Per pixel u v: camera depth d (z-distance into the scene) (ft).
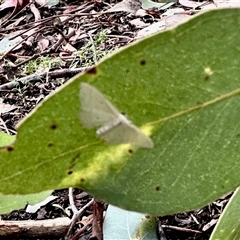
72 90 0.31
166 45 0.32
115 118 0.31
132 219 0.58
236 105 0.35
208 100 0.35
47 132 0.32
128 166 0.35
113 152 0.34
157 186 0.36
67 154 0.33
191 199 0.37
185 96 0.34
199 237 0.64
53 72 1.06
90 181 0.35
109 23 1.38
